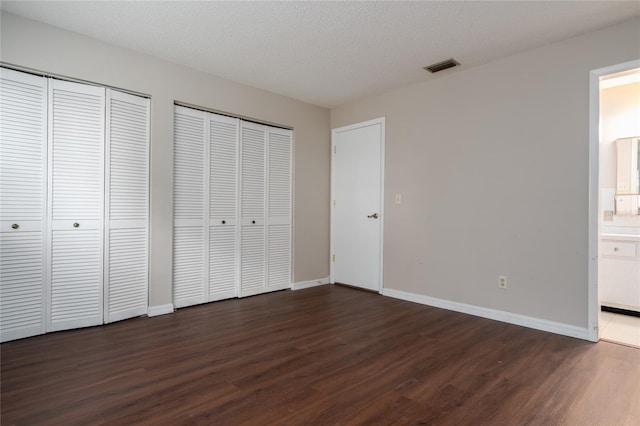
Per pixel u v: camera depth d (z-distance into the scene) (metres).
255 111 3.69
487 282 3.03
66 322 2.62
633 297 3.18
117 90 2.81
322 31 2.53
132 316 2.93
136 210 2.93
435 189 3.40
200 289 3.39
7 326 2.38
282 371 2.01
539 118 2.74
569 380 1.92
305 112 4.19
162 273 3.07
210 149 3.43
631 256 3.20
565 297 2.61
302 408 1.63
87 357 2.16
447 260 3.30
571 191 2.59
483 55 2.89
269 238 3.93
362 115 4.08
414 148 3.58
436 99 3.40
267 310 3.24
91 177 2.70
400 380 1.91
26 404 1.63
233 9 2.27
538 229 2.75
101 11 2.30
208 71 3.28
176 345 2.38
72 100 2.62
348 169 4.25
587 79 2.52
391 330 2.71
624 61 2.36
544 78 2.71
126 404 1.64
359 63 3.07
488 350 2.32
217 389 1.79
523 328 2.76
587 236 2.51
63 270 2.59
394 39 2.64
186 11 2.29
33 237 2.47
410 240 3.60
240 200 3.67
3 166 2.35
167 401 1.68
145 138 2.98
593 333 2.48
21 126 2.41
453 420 1.55
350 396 1.74
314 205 4.32
